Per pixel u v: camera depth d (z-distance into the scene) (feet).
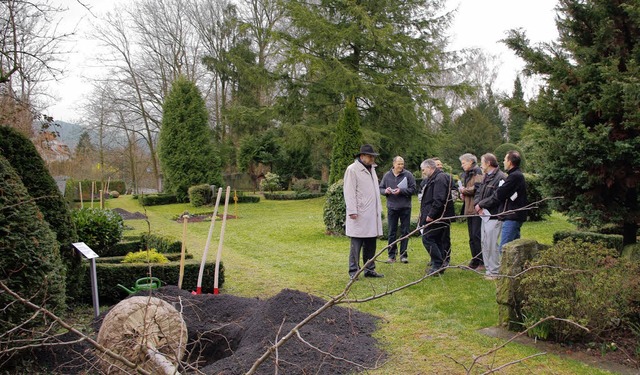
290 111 70.38
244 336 13.07
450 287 18.85
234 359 11.47
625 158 17.57
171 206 66.49
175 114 69.87
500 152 51.78
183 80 70.95
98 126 94.79
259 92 98.53
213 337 13.60
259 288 20.27
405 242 24.29
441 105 70.23
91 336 13.51
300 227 40.40
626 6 17.52
